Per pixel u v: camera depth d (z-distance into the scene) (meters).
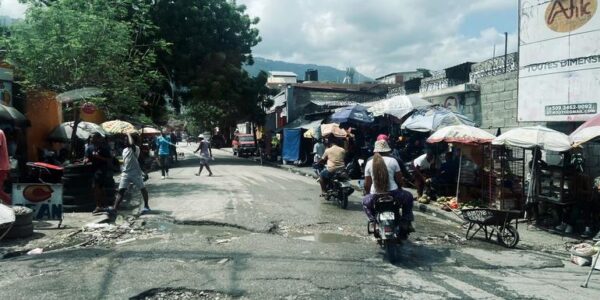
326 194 12.32
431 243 8.11
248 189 14.98
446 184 12.81
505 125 13.52
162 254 6.79
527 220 10.15
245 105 31.62
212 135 67.75
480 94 14.64
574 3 9.98
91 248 7.20
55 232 8.23
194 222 9.35
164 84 28.62
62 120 20.53
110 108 15.77
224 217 9.78
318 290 5.37
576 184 9.34
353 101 32.50
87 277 5.71
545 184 9.74
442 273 6.21
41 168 11.11
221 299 5.11
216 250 7.04
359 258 6.82
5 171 8.21
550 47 10.52
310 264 6.41
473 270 6.43
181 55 27.94
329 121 23.91
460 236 8.74
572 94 10.07
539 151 10.18
